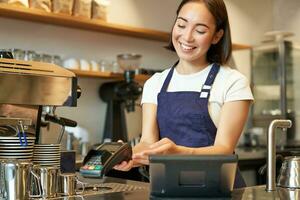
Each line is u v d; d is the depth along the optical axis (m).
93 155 1.56
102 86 3.71
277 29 5.48
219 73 1.87
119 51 3.87
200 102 1.84
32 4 2.98
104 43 3.77
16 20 3.24
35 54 3.04
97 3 3.33
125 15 3.91
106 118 3.65
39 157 1.53
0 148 1.43
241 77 1.82
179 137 1.87
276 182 1.63
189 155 1.24
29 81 1.56
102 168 1.46
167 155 1.24
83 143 3.44
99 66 3.50
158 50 4.19
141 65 4.04
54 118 1.77
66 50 3.53
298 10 5.30
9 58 1.58
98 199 1.36
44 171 1.41
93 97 3.71
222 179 1.24
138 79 3.60
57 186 1.44
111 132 3.57
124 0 3.90
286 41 4.69
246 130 4.93
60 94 1.63
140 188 1.60
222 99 1.82
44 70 1.59
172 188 1.25
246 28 5.12
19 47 3.26
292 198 1.36
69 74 1.65
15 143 1.43
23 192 1.34
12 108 1.55
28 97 1.56
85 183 1.67
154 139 1.95
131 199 1.36
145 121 2.00
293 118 4.76
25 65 1.55
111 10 3.80
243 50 4.86
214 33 1.86
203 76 1.89
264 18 5.38
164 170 1.23
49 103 1.61
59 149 1.57
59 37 3.48
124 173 2.70
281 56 4.66
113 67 3.60
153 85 2.01
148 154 1.39
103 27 3.46
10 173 1.32
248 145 4.80
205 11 1.77
